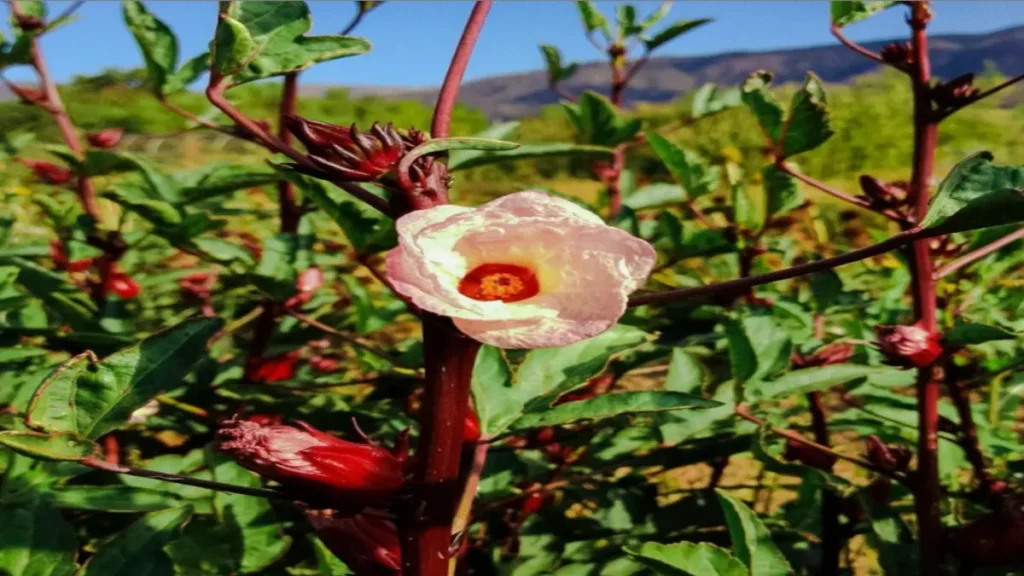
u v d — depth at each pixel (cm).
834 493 63
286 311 61
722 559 39
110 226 89
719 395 52
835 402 98
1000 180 31
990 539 43
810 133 50
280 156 52
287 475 29
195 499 50
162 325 86
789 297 71
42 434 30
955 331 45
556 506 67
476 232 30
